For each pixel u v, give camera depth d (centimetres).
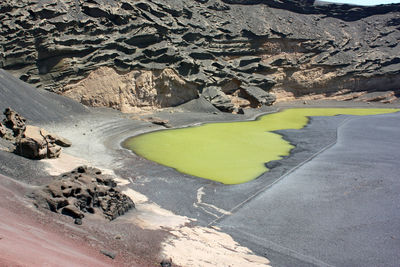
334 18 10569
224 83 7094
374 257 1844
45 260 991
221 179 2983
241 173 3167
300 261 1775
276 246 1912
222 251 1723
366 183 2875
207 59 7062
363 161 3534
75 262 1090
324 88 9294
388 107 8631
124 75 5612
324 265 1756
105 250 1348
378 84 9506
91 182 1998
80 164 2914
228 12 8588
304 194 2661
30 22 5022
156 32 6116
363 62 9506
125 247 1491
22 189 1736
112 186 2220
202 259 1561
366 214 2327
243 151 4009
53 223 1480
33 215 1488
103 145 3762
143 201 2311
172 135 4606
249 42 8269
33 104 4056
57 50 5072
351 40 10044
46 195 1689
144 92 5769
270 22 8925
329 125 6009
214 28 7719
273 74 8569
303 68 9000
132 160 3350
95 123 4575
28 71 4959
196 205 2394
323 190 2741
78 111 4819
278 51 8756
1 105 3525
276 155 3866
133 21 5972
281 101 8700
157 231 1770
